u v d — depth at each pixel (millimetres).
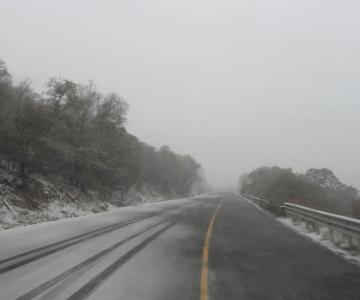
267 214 21859
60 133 28281
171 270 7004
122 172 34656
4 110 23172
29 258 7246
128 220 15625
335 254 9102
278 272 7137
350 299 5566
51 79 29719
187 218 17984
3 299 4980
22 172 22609
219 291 5801
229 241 10867
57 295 5230
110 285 5832
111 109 37500
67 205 24562
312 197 27406
